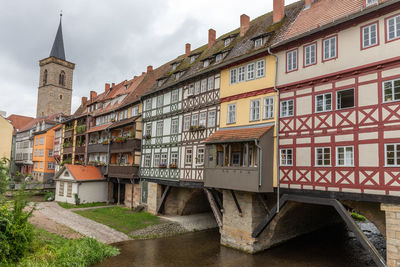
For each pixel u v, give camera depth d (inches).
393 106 401.1
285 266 527.2
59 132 1675.7
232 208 631.2
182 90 819.4
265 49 568.1
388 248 390.3
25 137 2180.1
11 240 454.3
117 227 756.6
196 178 721.0
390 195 392.5
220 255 582.6
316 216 735.7
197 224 822.5
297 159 512.1
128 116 1091.3
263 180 527.5
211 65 747.4
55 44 2276.1
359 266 529.0
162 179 854.5
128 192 1031.0
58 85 2242.9
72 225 756.0
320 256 578.9
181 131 801.6
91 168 1158.3
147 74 1201.4
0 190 541.0
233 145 602.9
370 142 419.8
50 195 1235.2
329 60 478.6
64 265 468.8
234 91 644.1
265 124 571.2
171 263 540.4
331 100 473.7
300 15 607.5
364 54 435.8
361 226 848.9
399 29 402.3
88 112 1430.9
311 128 496.4
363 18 438.3
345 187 442.0
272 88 563.5
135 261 547.2
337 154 458.9
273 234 604.7
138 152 977.5
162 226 769.6
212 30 924.0
